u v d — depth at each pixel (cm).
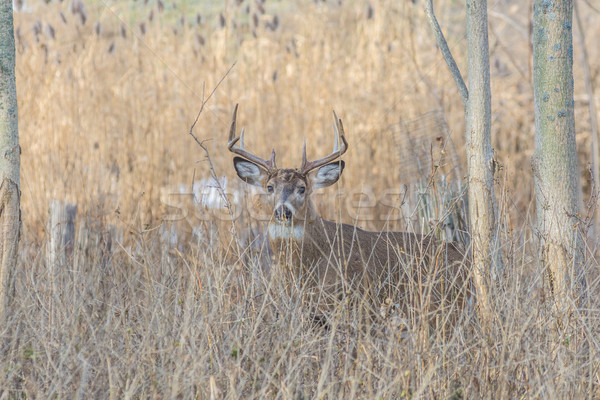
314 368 816
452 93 2147
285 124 1962
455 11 2692
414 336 768
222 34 2064
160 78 2023
